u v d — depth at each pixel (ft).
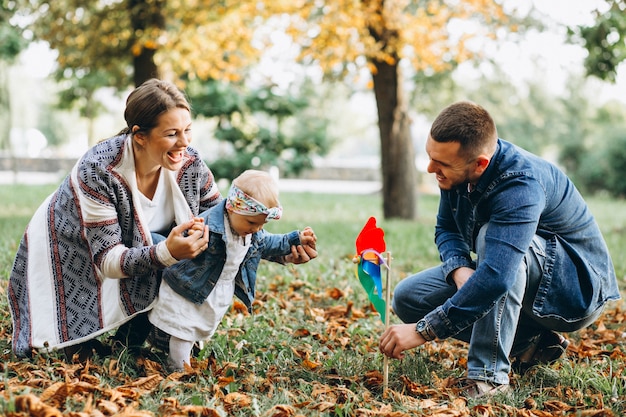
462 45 43.75
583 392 11.98
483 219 11.42
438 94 82.58
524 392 11.62
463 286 10.84
